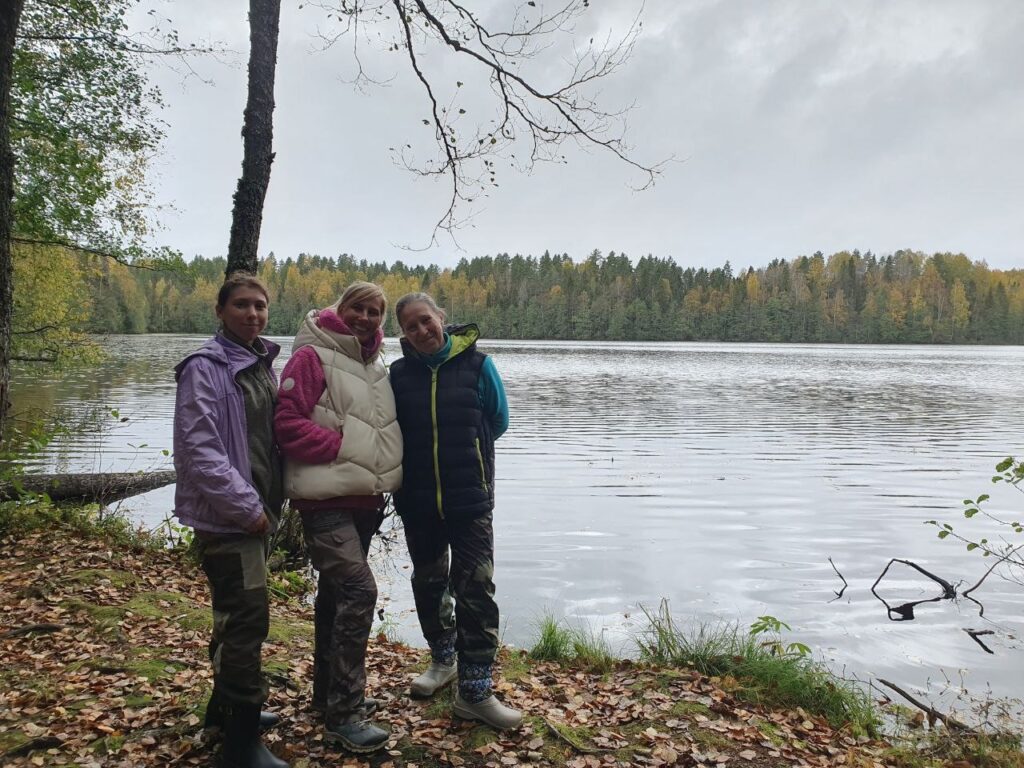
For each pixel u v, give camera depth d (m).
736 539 8.91
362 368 3.09
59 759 2.91
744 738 3.46
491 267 141.88
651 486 12.01
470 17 6.04
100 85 10.35
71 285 14.02
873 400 27.69
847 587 7.20
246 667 2.71
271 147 6.36
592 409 23.97
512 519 9.82
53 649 4.13
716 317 120.94
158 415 19.55
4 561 5.85
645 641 5.57
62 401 22.53
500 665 4.45
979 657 5.53
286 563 7.48
